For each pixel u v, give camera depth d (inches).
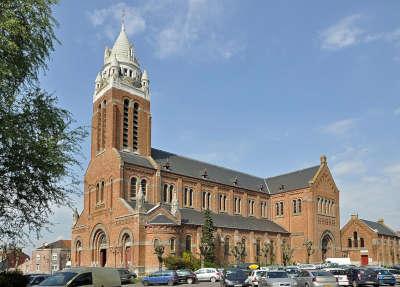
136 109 3186.5
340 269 1935.3
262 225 3686.0
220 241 3112.7
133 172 2915.8
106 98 3102.9
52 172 1017.5
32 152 991.0
